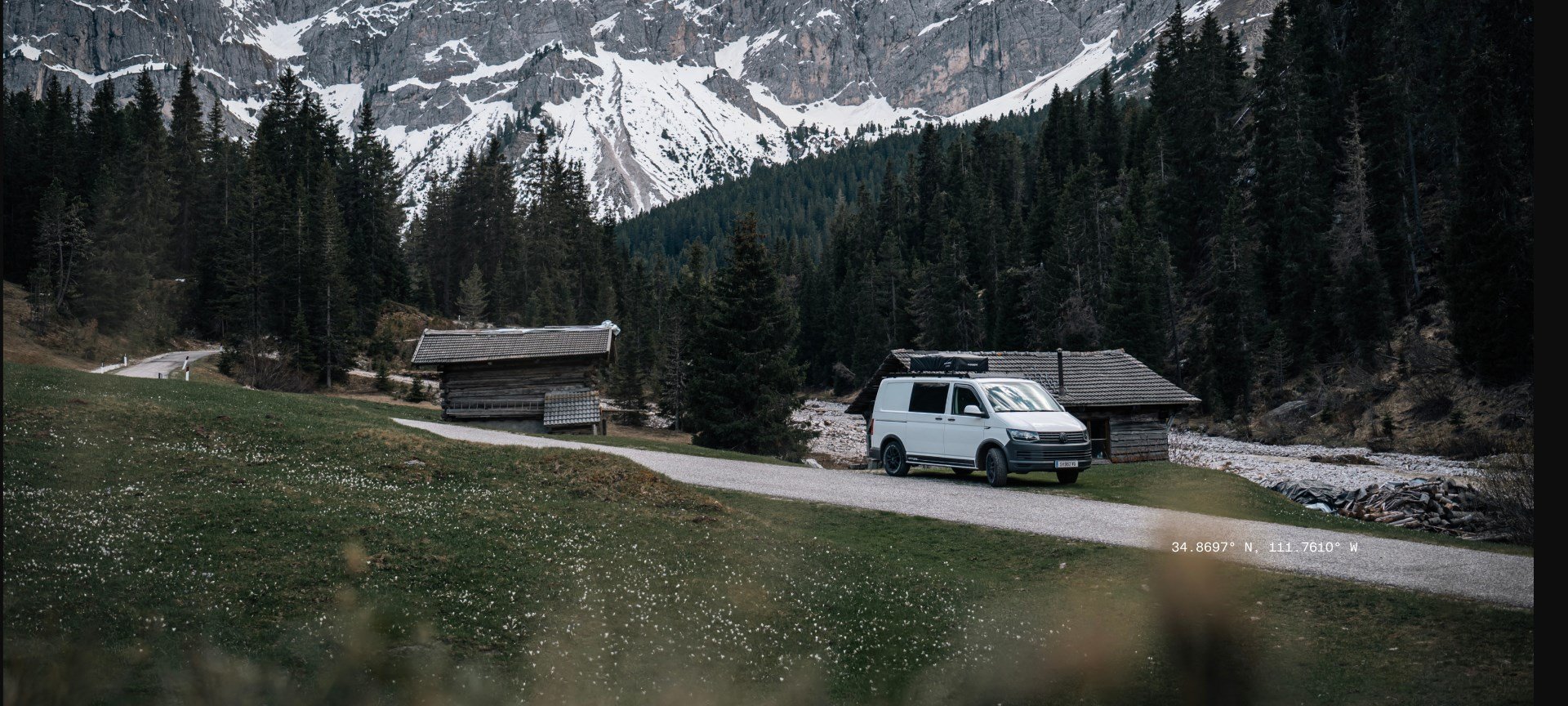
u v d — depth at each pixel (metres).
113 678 7.71
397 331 108.62
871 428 26.17
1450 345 59.12
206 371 77.06
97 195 98.62
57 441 16.61
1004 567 15.73
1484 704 9.76
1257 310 78.06
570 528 15.85
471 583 12.27
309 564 11.98
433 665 9.48
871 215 149.38
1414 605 12.54
